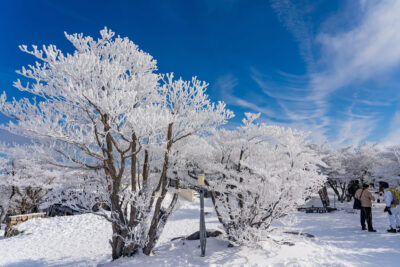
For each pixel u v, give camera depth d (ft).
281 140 20.04
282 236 19.71
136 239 18.51
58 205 60.44
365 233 24.72
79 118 19.04
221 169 21.48
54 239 32.71
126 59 20.80
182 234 31.07
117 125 17.39
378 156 56.39
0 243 32.01
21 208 63.21
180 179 24.95
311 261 14.70
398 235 22.53
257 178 19.02
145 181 20.53
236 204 19.40
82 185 20.47
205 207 53.01
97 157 18.40
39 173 53.31
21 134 17.33
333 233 26.04
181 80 19.71
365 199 26.30
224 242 19.94
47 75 16.52
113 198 18.94
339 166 70.08
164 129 20.93
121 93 15.51
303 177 17.75
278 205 17.44
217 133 23.34
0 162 51.21
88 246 29.04
